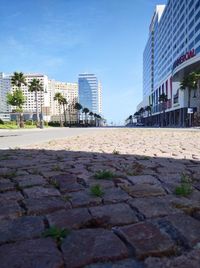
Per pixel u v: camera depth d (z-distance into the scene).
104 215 3.87
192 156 9.83
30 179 6.18
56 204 4.39
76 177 6.29
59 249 2.97
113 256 2.81
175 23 120.00
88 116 186.25
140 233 3.28
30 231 3.44
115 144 15.11
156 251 2.88
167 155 10.13
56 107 160.50
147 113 176.25
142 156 9.80
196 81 78.12
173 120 114.88
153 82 172.12
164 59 139.75
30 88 85.44
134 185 5.42
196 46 93.25
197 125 82.00
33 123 89.88
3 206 4.36
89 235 3.27
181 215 3.83
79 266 2.68
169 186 5.33
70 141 17.94
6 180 6.13
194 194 4.80
